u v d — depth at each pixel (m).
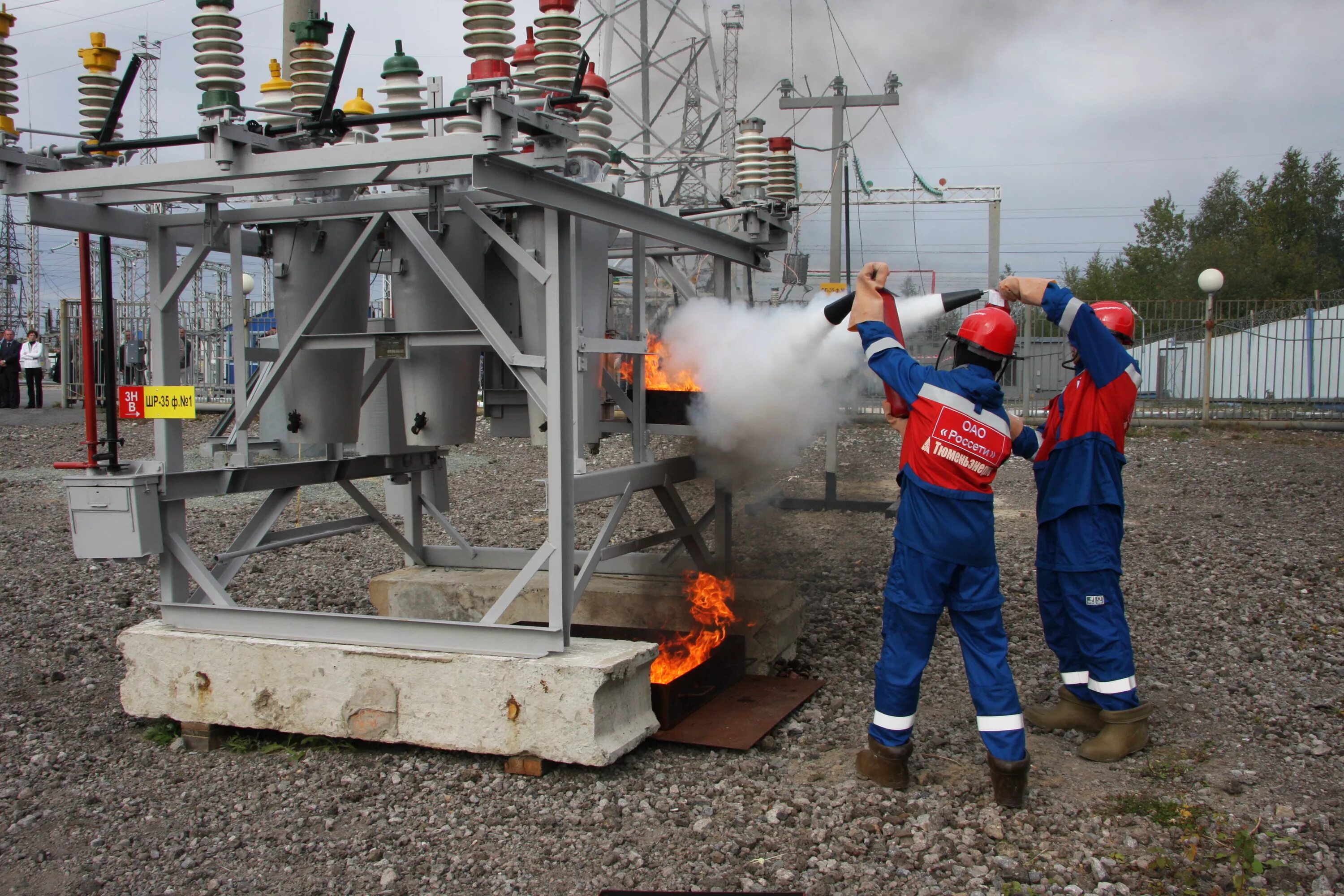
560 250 3.99
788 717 4.57
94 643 5.97
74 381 23.28
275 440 4.97
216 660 4.35
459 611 5.60
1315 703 4.70
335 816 3.71
